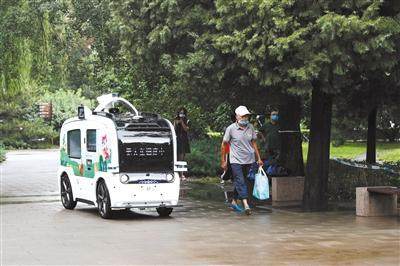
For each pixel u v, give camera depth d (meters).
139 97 26.12
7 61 30.86
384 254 10.24
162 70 17.36
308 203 15.53
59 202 17.50
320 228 12.84
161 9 14.90
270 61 13.30
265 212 15.32
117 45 23.91
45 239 11.66
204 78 14.42
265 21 12.85
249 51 13.05
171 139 14.41
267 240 11.51
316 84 14.42
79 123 15.50
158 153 14.26
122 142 13.97
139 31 15.85
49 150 50.94
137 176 14.08
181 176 22.94
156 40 15.25
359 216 14.49
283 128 19.23
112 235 12.09
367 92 17.48
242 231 12.52
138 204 14.12
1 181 23.84
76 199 15.64
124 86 26.72
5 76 31.94
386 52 13.01
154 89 25.70
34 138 54.41
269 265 9.52
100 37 23.97
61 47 29.58
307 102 22.47
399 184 18.72
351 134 36.78
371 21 12.28
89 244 11.17
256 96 16.33
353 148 38.84
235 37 13.09
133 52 16.52
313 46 12.77
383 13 13.48
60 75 33.09
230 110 25.08
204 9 14.72
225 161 15.44
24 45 30.09
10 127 53.88
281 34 12.93
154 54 16.09
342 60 12.73
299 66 13.10
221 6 13.26
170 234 12.18
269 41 12.91
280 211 15.45
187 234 12.18
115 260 9.87
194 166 24.03
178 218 14.38
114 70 26.25
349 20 12.22
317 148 15.59
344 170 19.78
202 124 28.27
